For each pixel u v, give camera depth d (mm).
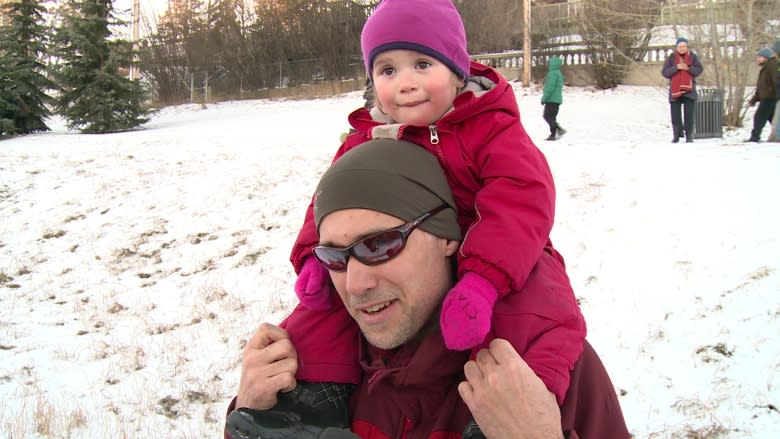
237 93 20156
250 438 888
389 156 855
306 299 959
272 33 19656
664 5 11445
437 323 872
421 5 925
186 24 20609
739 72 10312
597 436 829
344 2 18984
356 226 806
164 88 21000
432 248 842
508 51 18047
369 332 844
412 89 915
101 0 14719
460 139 917
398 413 907
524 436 747
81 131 14727
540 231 854
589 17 14727
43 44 14578
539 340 823
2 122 13391
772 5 9867
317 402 928
